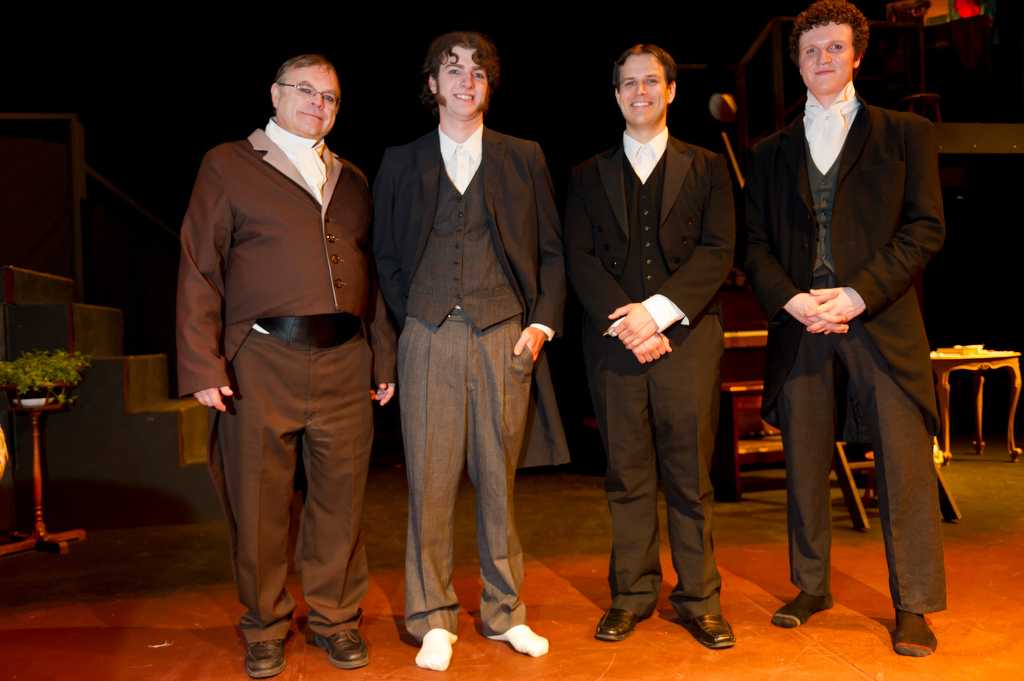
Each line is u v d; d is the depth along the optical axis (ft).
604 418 8.25
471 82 7.72
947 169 22.70
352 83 22.99
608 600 9.34
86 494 13.71
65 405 12.97
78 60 21.17
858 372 7.99
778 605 8.98
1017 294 23.62
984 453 18.34
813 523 8.41
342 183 7.96
